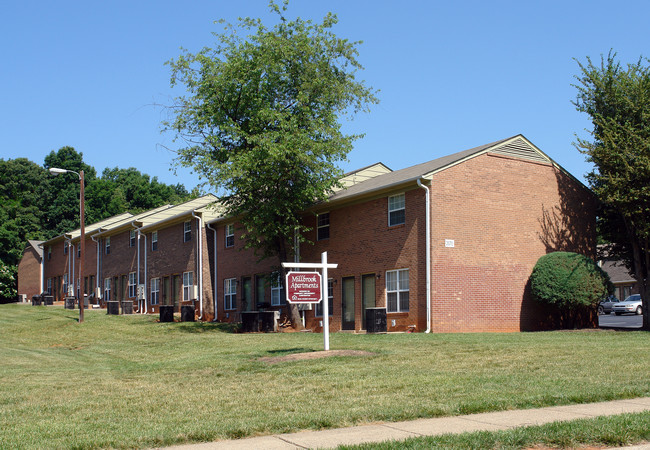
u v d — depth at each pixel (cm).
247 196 2697
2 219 6700
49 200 7906
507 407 945
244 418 934
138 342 2434
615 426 763
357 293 2672
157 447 782
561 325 2614
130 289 4509
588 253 2733
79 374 1595
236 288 3466
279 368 1458
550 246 2620
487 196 2489
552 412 896
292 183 2694
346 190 2919
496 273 2469
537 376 1213
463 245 2409
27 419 994
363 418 900
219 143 2759
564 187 2705
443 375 1258
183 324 3078
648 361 1370
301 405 1023
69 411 1055
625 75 2528
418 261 2383
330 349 1756
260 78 2695
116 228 4562
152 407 1066
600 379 1165
